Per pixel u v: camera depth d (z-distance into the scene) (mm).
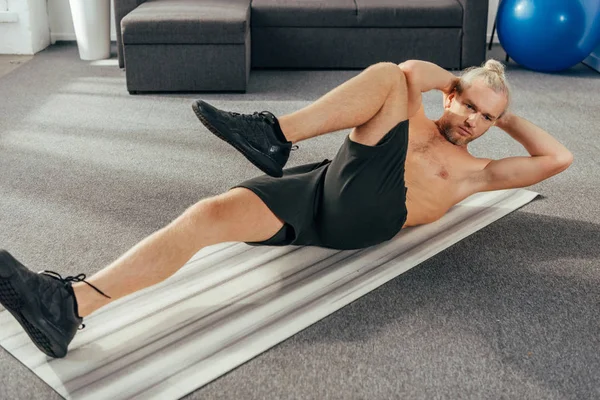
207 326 1833
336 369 1688
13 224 2412
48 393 1586
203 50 4027
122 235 2355
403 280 2092
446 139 2268
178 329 1819
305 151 3203
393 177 1940
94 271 2119
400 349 1770
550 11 4406
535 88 4328
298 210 1908
